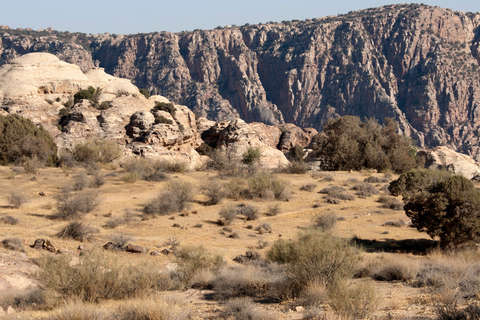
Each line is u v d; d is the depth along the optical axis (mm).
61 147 63688
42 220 26234
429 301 10523
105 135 69188
